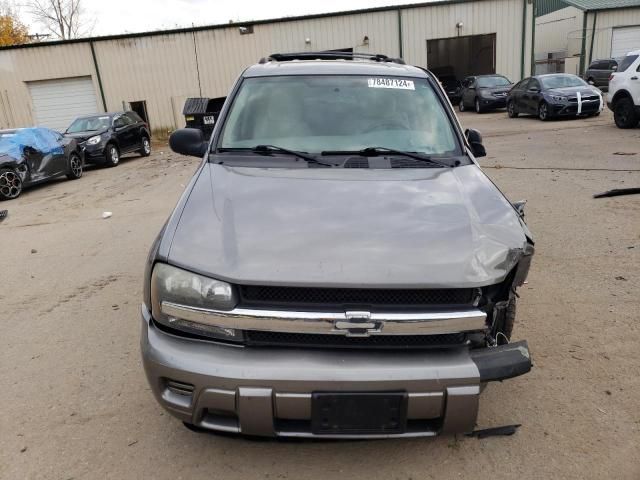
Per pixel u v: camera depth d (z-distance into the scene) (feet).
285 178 9.20
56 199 32.71
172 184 34.86
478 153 11.82
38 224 25.62
